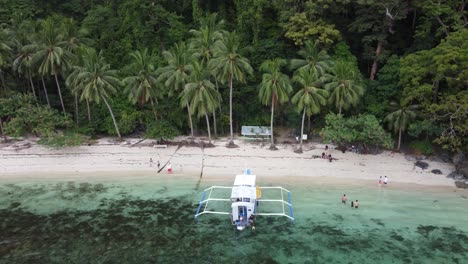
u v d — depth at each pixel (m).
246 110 59.09
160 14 62.97
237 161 47.56
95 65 49.34
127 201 38.28
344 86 46.72
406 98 45.62
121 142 54.31
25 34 55.16
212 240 30.98
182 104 49.78
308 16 54.22
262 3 58.41
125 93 54.34
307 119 54.84
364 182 42.38
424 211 35.59
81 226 33.19
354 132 45.66
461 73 40.44
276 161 47.25
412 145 49.47
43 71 52.19
